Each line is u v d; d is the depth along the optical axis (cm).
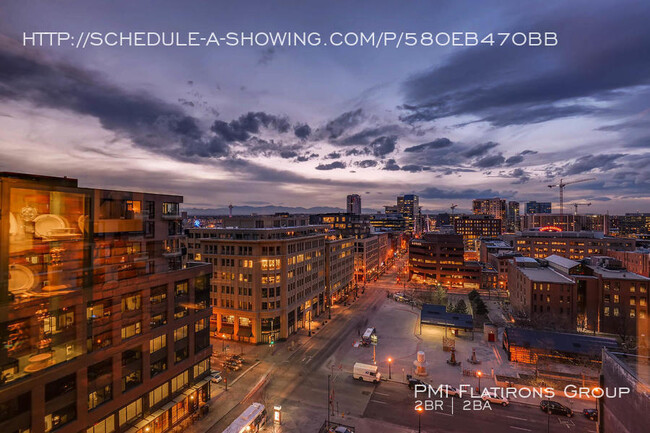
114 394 3650
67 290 3247
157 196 4347
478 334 8412
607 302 8775
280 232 8138
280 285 7775
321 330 8538
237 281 7719
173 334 4475
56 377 3112
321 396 5272
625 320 8269
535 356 6562
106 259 3638
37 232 3041
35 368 2967
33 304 2984
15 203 2894
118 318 3741
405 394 5356
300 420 4606
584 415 4753
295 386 5588
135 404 3919
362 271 15312
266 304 7531
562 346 6519
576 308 8781
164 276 4356
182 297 4650
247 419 4081
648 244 17388
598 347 6425
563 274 9819
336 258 11369
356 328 8725
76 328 3309
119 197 3822
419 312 10306
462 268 15075
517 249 16688
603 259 10131
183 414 4556
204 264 5153
